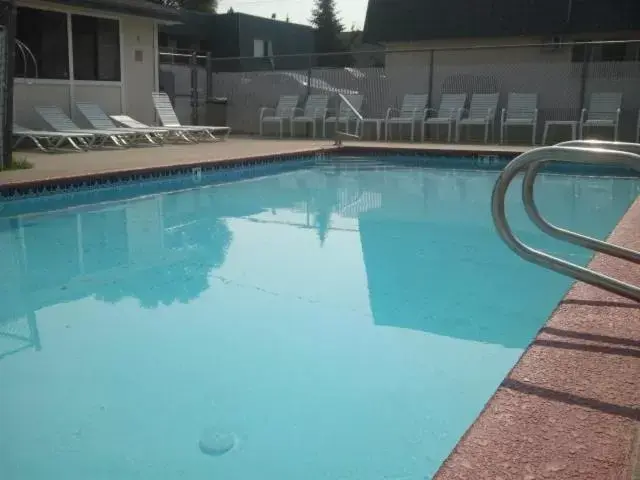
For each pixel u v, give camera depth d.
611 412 1.75
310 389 2.77
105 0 11.85
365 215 6.84
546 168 10.26
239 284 4.38
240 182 9.19
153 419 2.51
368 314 3.77
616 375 2.00
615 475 1.45
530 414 1.75
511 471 1.48
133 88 13.20
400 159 11.30
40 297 4.11
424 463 2.20
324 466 2.18
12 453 2.26
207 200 7.74
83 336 3.42
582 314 2.60
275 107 15.11
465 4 16.27
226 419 2.51
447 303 3.96
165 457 2.23
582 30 14.61
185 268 4.79
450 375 2.91
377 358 3.11
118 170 7.82
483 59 16.20
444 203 7.50
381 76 14.00
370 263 4.92
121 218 6.66
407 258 5.06
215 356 3.14
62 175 7.28
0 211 6.66
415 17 16.83
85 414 2.55
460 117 12.73
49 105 11.41
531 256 2.55
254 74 15.29
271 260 5.02
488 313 3.78
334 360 3.09
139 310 3.85
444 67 13.39
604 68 11.95
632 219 4.71
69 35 11.75
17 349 3.23
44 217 6.66
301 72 14.95
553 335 2.37
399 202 7.61
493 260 4.97
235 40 23.77
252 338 3.38
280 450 2.28
